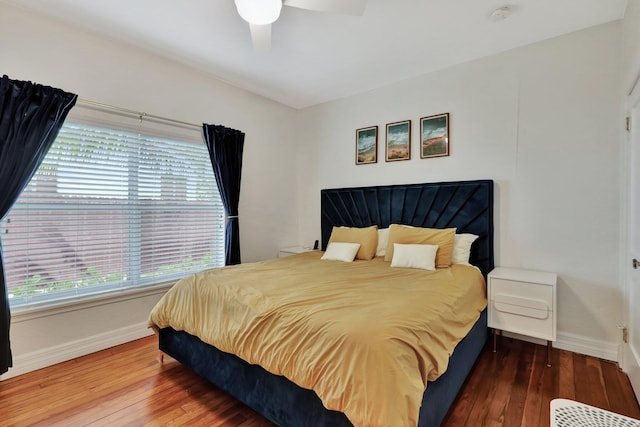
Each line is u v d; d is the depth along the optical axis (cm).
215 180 339
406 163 339
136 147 279
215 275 228
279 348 148
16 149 206
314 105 421
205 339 187
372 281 217
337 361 128
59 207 237
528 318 226
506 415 169
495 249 282
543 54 259
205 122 329
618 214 230
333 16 226
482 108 288
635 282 197
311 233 429
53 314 231
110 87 259
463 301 200
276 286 200
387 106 353
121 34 252
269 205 401
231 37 256
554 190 255
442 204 305
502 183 279
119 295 265
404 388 115
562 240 252
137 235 281
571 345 247
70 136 241
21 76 216
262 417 171
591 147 240
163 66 293
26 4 213
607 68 234
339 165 397
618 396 187
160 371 221
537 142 262
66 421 167
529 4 213
